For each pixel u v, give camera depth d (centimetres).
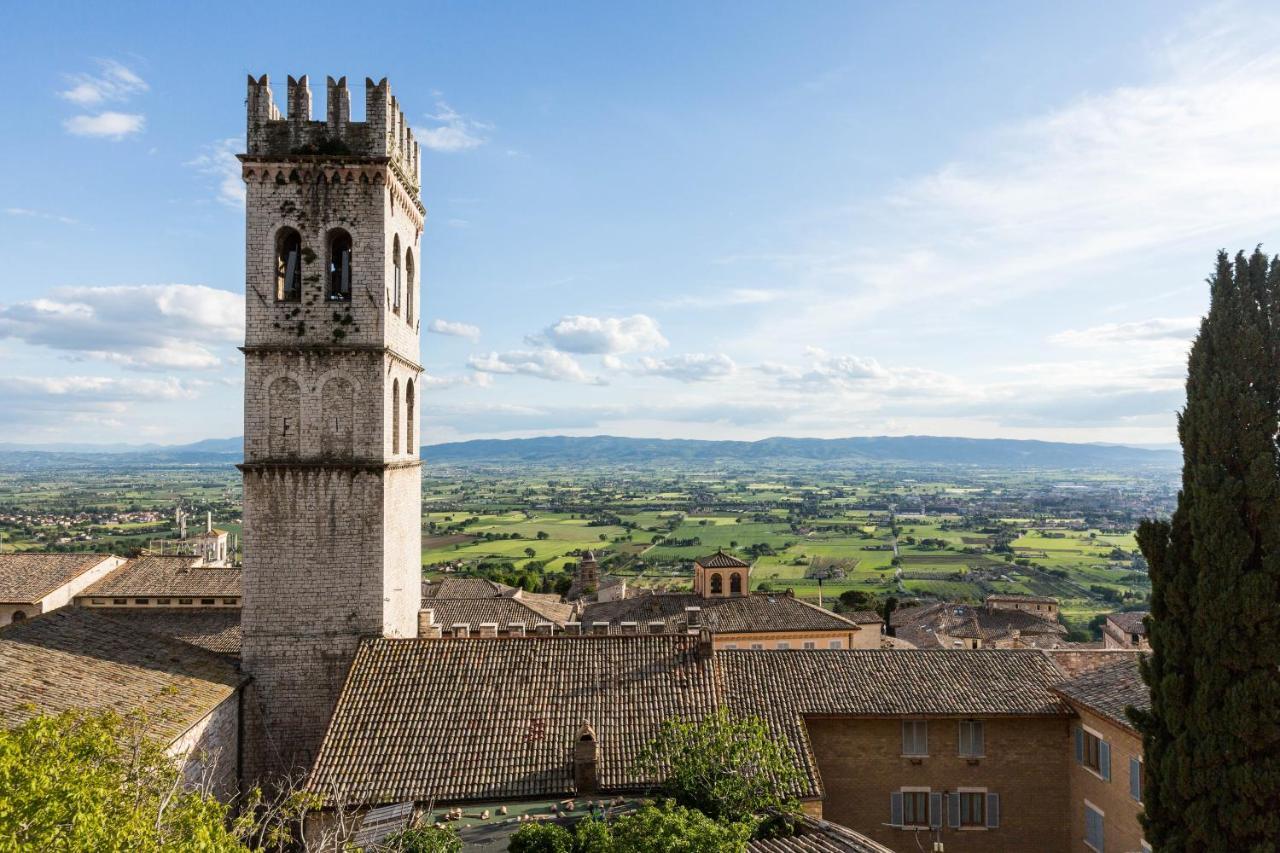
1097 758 3450
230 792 3428
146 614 5478
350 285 3803
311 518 3712
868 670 3850
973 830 3594
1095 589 15712
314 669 3703
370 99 3797
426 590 9531
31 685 2828
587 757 2980
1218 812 2345
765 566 18638
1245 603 2341
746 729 2889
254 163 3753
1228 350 2489
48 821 1440
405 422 4156
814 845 2516
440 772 3020
